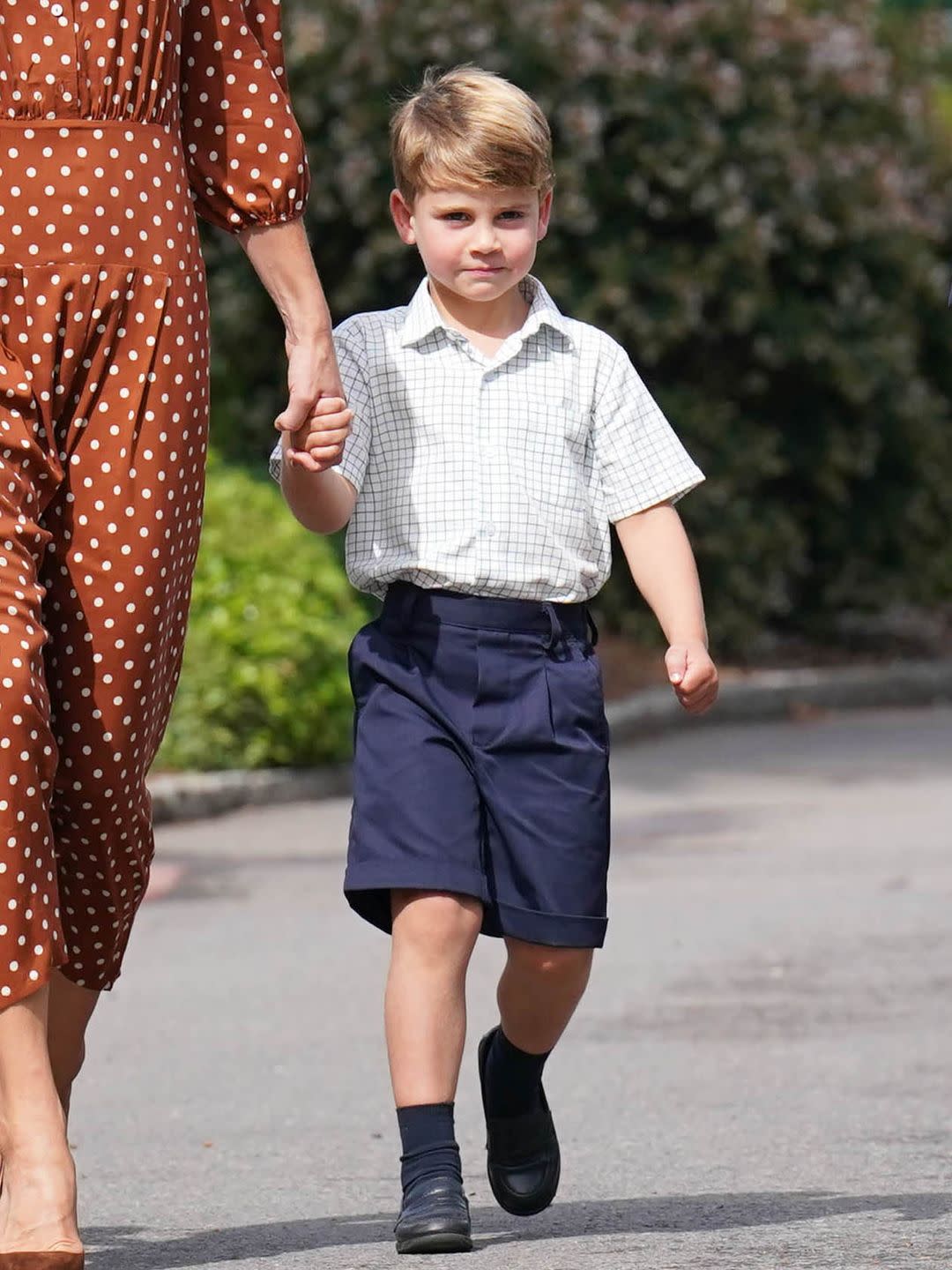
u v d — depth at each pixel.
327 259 62.84
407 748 14.57
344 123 60.88
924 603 69.56
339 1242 14.81
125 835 13.54
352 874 14.46
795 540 65.12
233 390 63.41
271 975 28.08
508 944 14.87
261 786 44.78
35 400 12.91
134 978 28.02
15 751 12.22
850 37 66.25
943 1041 23.05
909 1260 13.95
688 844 38.28
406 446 15.16
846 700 63.03
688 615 15.16
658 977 26.98
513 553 14.90
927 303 68.50
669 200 62.44
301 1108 20.70
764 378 64.06
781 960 27.94
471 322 15.37
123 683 13.20
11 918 12.27
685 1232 15.01
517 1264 13.83
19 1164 12.23
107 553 13.07
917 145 68.88
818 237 62.84
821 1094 20.62
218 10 13.78
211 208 13.94
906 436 66.44
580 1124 19.58
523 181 14.98
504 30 61.22
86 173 12.98
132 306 13.09
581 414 15.38
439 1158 14.12
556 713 14.75
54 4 12.97
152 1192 17.05
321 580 47.56
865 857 36.28
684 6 63.12
